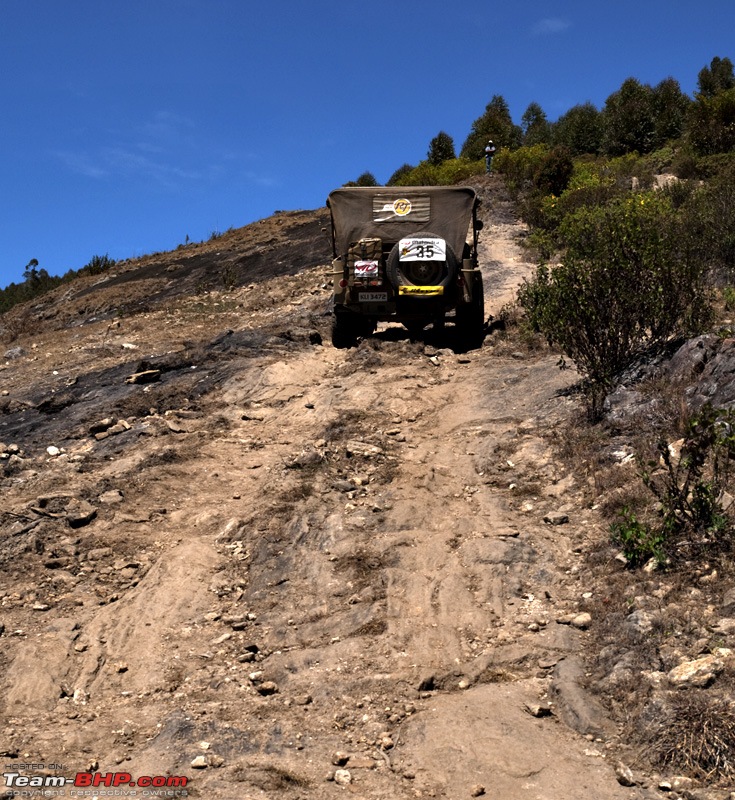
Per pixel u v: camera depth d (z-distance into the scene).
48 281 40.62
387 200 12.60
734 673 4.24
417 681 4.84
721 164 28.14
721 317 10.11
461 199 12.54
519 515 6.91
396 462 8.26
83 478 8.52
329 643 5.37
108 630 5.77
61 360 14.75
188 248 34.62
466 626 5.41
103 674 5.28
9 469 9.04
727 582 5.07
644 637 4.75
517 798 3.77
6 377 14.03
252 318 17.31
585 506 6.79
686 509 5.83
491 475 7.76
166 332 16.62
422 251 12.11
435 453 8.45
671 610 4.91
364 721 4.52
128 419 10.40
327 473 8.02
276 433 9.61
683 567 5.36
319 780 4.00
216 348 13.09
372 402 10.10
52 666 5.30
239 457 8.91
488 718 4.38
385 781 3.98
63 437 10.02
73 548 6.96
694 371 7.95
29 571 6.65
